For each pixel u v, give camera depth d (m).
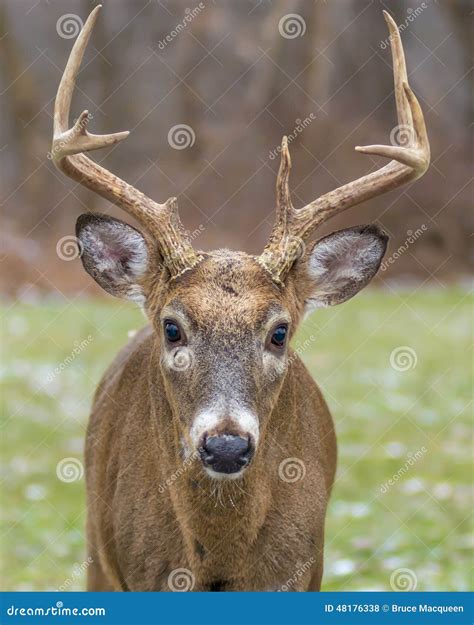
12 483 18.59
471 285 41.72
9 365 27.52
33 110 48.22
